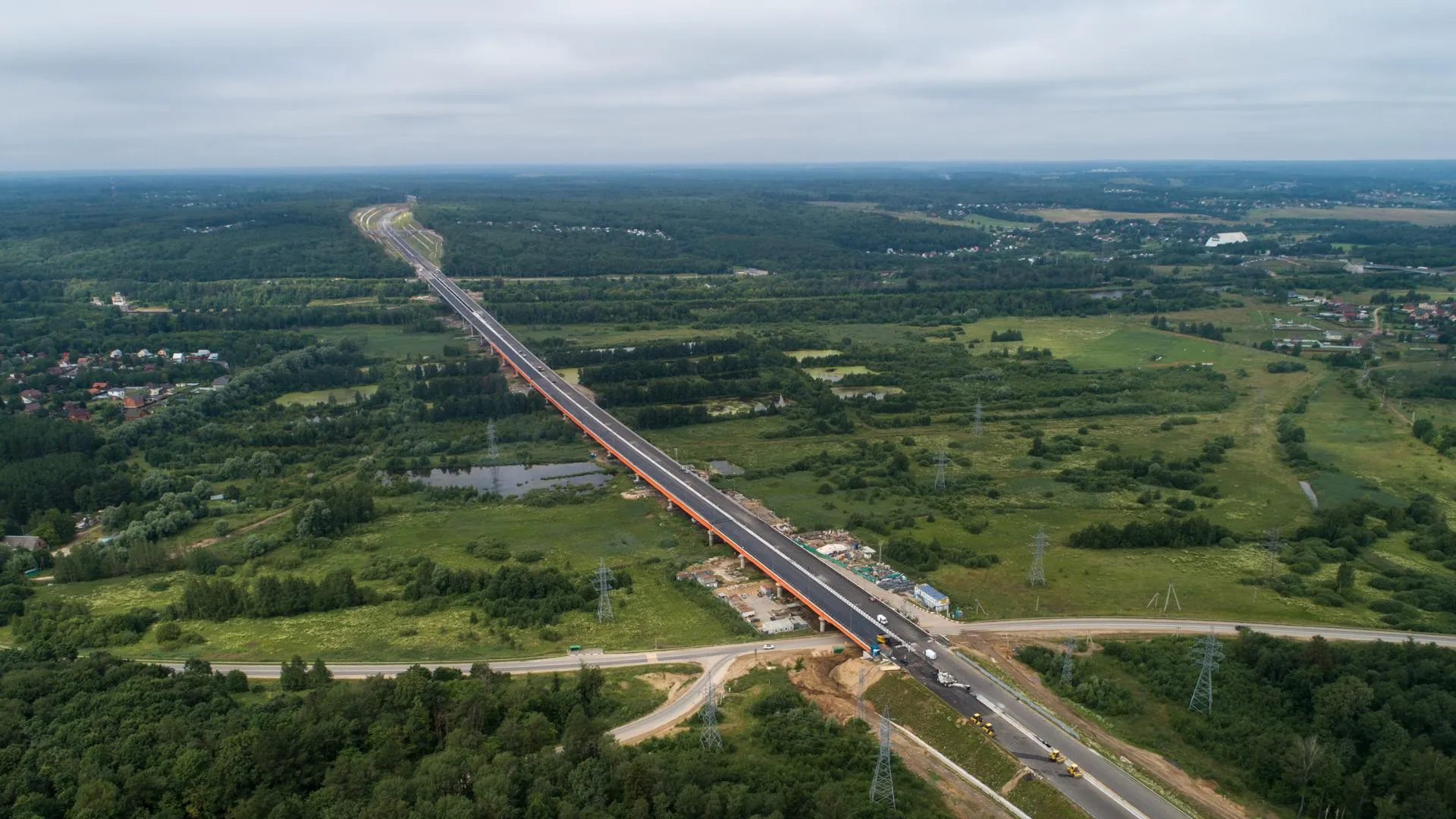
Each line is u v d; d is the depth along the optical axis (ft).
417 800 460.96
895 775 510.99
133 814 465.88
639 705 592.19
